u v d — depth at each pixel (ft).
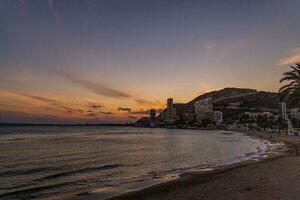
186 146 187.42
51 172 79.25
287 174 54.85
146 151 149.38
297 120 476.54
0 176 73.61
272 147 151.84
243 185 46.39
